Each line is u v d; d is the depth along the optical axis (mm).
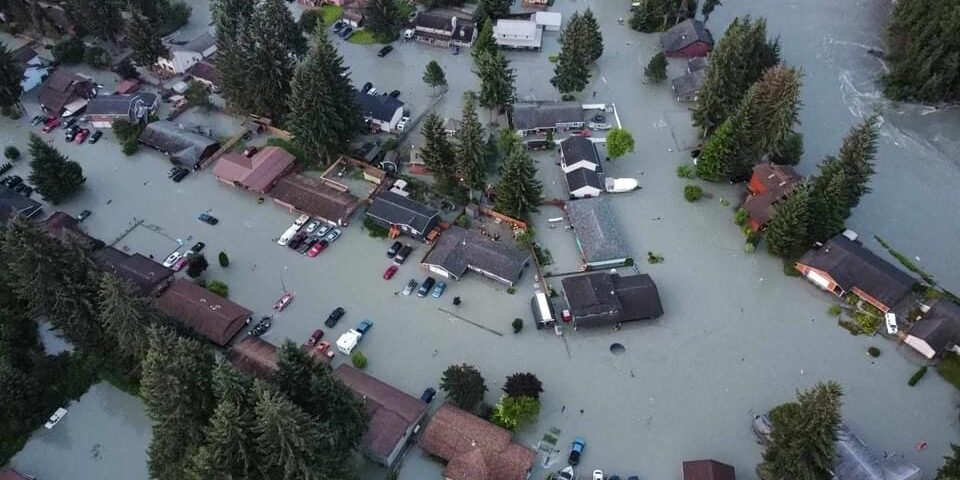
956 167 105688
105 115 113875
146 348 74250
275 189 101250
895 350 82000
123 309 71438
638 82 122000
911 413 76250
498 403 76438
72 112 117062
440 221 97500
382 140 112750
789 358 81562
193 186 105562
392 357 82938
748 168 101688
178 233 98312
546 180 104062
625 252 91062
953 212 98562
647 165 105938
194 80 121500
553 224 97188
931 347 79250
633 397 78312
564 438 74938
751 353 82188
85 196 104125
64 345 84312
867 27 134000
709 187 102188
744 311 86500
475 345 83938
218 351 82438
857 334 83625
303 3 143375
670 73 123188
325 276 92250
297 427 59406
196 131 112250
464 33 130125
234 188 105125
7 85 113000
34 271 74562
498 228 97312
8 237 73750
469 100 106062
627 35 133500
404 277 91938
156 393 63531
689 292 88688
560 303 87875
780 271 91000
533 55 129375
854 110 115688
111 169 108562
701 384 79312
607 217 94438
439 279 91312
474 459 68750
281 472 63250
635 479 70812
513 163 90312
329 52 101312
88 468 74312
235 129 115750
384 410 72938
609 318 83125
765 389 78688
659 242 94750
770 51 108750
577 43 111062
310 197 99125
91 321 78688
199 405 65938
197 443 65625
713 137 99625
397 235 96688
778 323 85125
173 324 78562
